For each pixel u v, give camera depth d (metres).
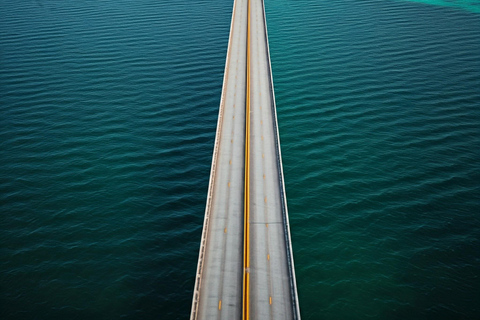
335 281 61.69
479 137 92.44
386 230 70.38
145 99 111.12
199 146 93.06
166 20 165.75
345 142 92.19
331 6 179.12
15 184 81.31
